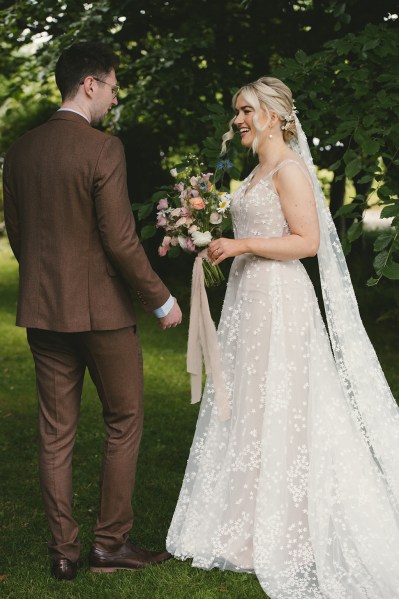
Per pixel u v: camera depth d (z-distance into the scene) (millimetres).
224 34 8250
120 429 3049
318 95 4641
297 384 3146
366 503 3164
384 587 2922
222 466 3250
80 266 2846
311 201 3084
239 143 4246
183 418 5809
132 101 8164
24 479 4422
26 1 7871
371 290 9844
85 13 7504
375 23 5945
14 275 16078
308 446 3146
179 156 12062
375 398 3334
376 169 4039
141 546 3387
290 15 7883
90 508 3936
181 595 2887
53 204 2820
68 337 2941
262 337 3160
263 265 3178
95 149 2770
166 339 9070
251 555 3141
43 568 3137
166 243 3244
